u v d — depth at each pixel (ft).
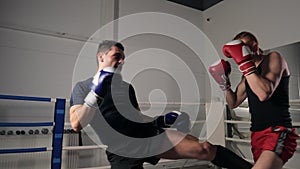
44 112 6.82
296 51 6.89
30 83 6.76
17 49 6.73
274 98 4.01
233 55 3.91
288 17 7.22
